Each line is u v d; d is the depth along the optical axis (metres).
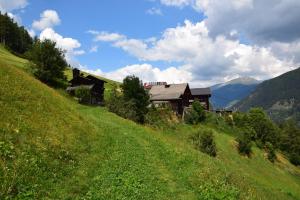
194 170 32.28
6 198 15.84
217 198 26.02
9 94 29.67
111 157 28.78
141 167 28.80
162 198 23.31
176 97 107.38
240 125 119.81
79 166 23.77
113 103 71.19
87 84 93.12
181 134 86.00
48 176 19.95
